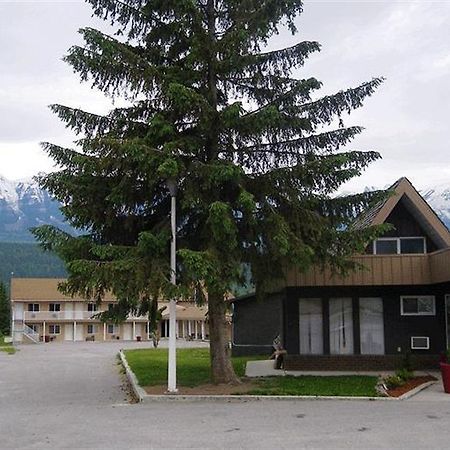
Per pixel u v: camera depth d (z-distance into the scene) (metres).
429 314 20.22
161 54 16.62
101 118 16.09
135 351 35.78
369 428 10.77
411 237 21.78
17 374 23.28
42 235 15.59
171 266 15.02
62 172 15.68
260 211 15.80
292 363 20.23
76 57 15.27
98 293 15.41
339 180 15.58
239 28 15.60
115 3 16.22
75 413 13.06
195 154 15.79
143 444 9.80
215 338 16.67
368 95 16.09
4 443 10.15
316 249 16.14
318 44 16.34
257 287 16.80
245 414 12.32
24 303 75.38
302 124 15.95
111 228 16.61
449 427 10.83
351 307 20.47
